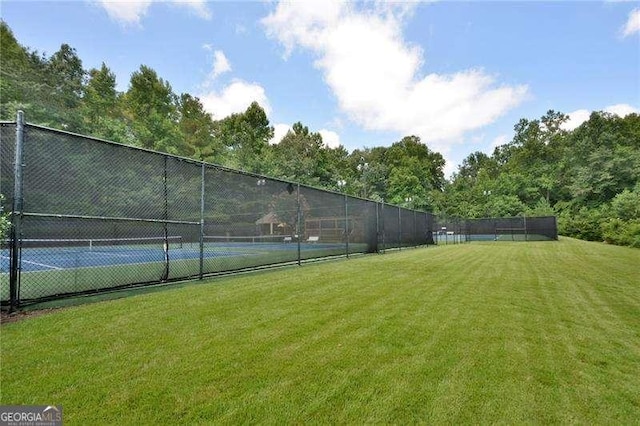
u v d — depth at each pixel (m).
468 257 10.84
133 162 9.20
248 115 47.16
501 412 1.77
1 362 2.28
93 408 1.75
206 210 11.03
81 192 10.27
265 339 2.82
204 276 6.29
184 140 30.25
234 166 30.22
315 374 2.19
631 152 33.16
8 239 3.66
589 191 33.88
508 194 43.72
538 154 50.66
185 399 1.85
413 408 1.80
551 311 3.85
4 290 4.03
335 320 3.41
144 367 2.24
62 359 2.34
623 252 12.69
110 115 27.38
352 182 46.19
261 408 1.78
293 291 4.86
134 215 9.99
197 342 2.72
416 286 5.36
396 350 2.62
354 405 1.82
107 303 4.02
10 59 21.30
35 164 8.96
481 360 2.44
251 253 10.27
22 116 3.79
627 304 4.22
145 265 6.83
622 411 1.80
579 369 2.31
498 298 4.52
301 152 43.97
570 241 23.09
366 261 9.47
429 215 20.39
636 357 2.53
